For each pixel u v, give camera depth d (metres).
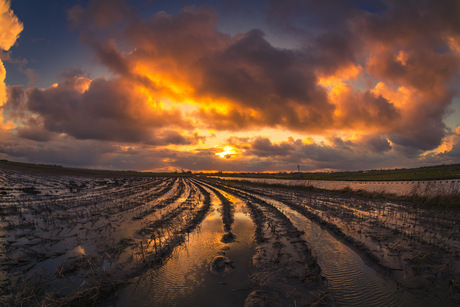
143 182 65.06
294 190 41.41
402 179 68.00
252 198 29.14
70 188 37.03
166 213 19.06
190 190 40.34
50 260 9.70
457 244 11.23
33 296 6.99
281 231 13.97
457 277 8.06
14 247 10.96
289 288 7.68
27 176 64.06
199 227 14.87
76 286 7.69
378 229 13.98
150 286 7.86
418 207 21.20
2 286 7.61
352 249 10.95
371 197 29.45
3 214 17.61
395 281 7.96
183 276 8.53
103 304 6.89
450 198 21.73
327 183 60.78
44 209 19.58
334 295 7.25
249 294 7.36
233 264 9.45
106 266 9.20
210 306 6.79
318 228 14.59
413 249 10.64
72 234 13.16
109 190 37.38
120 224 15.46
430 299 6.92
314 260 9.59
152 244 11.70
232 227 14.94
